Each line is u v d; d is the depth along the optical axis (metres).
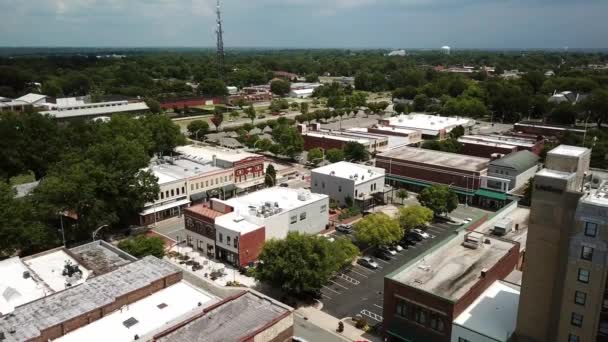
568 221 47.09
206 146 174.00
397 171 136.75
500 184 118.62
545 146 147.50
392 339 63.00
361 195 113.94
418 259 66.44
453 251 70.75
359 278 80.88
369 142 163.12
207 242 90.19
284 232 91.94
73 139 132.12
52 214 86.94
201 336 46.72
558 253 48.28
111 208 95.50
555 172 49.66
